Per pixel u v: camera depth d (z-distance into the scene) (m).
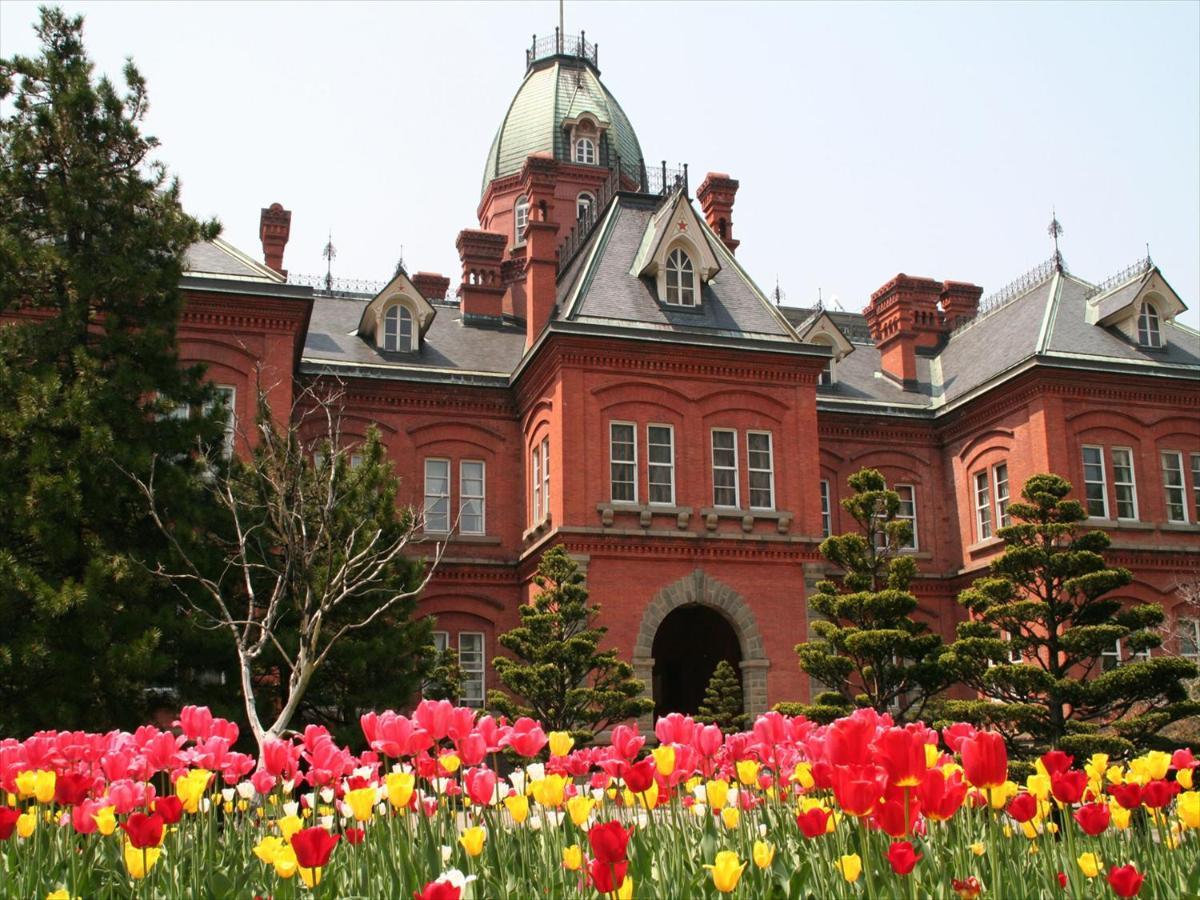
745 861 5.52
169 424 18.98
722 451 30.56
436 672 22.52
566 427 29.33
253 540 19.00
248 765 7.39
